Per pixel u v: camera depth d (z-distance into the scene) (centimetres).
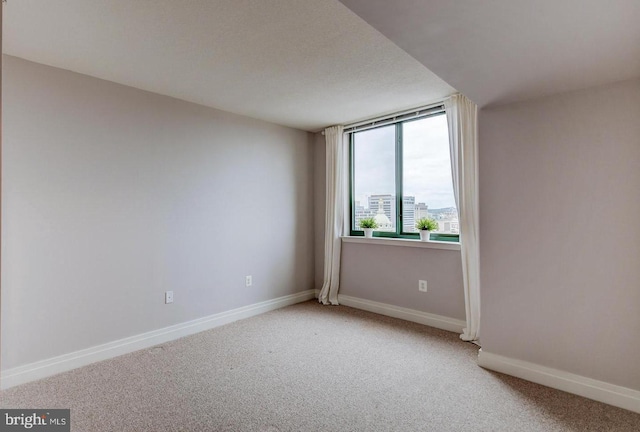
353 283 442
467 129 323
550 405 224
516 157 259
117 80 299
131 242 312
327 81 302
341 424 207
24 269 257
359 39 235
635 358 218
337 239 450
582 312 235
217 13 206
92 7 200
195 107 357
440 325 361
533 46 179
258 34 229
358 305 435
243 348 312
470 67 202
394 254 400
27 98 260
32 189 261
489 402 228
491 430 202
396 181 407
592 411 218
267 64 270
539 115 249
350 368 273
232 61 265
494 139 268
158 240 329
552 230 245
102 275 294
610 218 226
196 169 358
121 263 305
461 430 202
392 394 237
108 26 219
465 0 142
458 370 270
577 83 225
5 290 250
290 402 228
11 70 254
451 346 314
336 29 223
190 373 266
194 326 353
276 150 438
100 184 294
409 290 387
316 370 270
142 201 319
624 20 155
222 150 381
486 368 273
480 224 275
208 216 368
